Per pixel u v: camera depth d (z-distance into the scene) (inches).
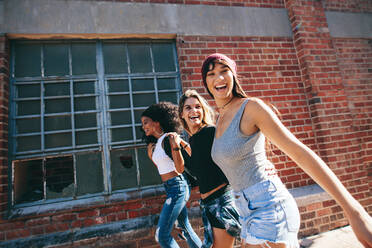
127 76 120.0
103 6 118.5
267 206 40.2
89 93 114.5
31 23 109.0
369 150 133.5
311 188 120.1
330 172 29.8
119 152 112.0
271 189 41.3
